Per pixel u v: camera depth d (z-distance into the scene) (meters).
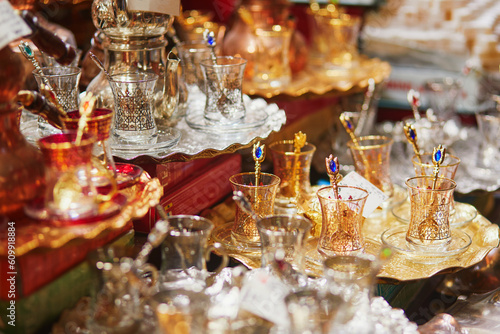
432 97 2.65
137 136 1.46
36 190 1.20
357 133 2.30
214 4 2.72
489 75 2.82
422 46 2.91
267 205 1.48
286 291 1.15
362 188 1.52
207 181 1.79
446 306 1.73
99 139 1.21
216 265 1.58
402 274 1.41
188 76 1.90
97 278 1.12
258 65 2.19
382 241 1.49
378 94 2.57
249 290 1.15
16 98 1.20
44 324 1.20
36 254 1.07
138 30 1.51
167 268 1.22
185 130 1.67
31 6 1.39
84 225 1.12
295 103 2.48
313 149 1.73
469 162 2.29
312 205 1.62
